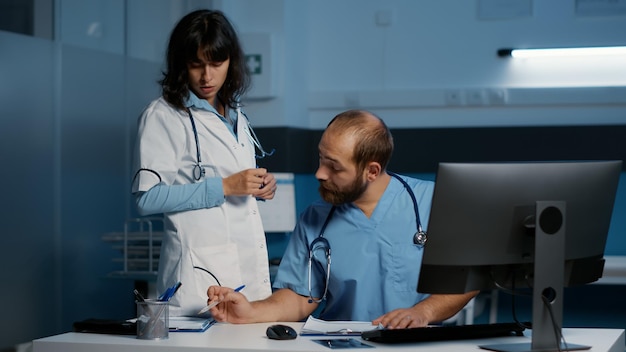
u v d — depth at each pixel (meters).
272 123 4.32
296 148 4.43
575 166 1.70
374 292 2.00
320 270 2.05
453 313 1.95
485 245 1.67
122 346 1.70
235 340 1.73
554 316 1.66
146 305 1.74
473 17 4.35
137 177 2.29
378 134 1.89
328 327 1.86
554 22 4.23
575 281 1.77
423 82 4.43
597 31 4.18
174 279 2.30
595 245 1.78
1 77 2.95
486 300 4.37
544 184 1.67
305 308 2.07
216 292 1.97
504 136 4.25
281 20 4.32
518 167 1.65
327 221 2.03
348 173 1.88
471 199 1.64
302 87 4.54
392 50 4.48
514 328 1.81
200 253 2.30
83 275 3.36
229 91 2.44
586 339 1.80
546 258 1.65
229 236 2.34
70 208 3.28
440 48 4.40
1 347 2.94
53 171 3.19
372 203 2.01
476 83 4.35
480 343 1.72
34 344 1.75
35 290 3.10
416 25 4.44
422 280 1.68
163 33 3.91
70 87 3.28
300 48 4.51
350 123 1.89
